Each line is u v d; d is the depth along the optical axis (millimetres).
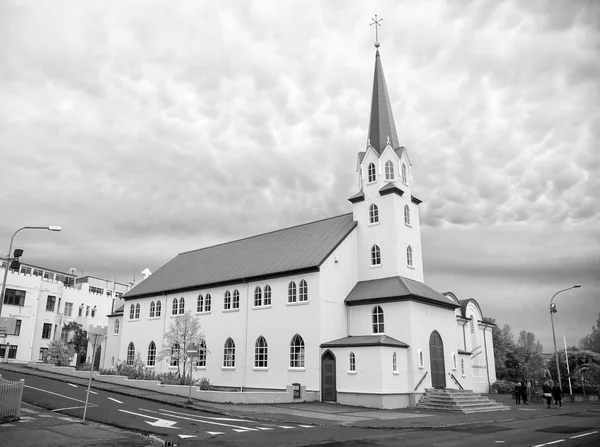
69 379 39812
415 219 43156
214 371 43375
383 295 37188
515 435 20094
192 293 48156
